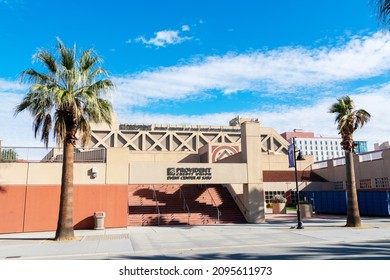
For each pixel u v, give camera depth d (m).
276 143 67.00
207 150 46.09
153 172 28.41
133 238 19.83
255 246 16.53
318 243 17.22
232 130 68.44
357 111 25.70
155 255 14.47
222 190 36.19
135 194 33.66
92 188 26.42
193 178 29.34
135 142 59.97
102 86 19.92
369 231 21.98
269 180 46.09
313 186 46.31
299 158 25.14
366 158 40.22
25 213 24.52
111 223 26.23
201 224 28.69
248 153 31.09
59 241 18.83
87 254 14.80
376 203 34.91
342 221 29.81
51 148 25.59
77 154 30.45
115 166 27.25
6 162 24.73
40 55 19.16
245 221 30.16
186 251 15.45
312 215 36.47
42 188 25.23
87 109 20.00
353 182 25.36
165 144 61.56
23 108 19.12
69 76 19.25
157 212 30.36
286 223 28.44
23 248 16.59
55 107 19.00
